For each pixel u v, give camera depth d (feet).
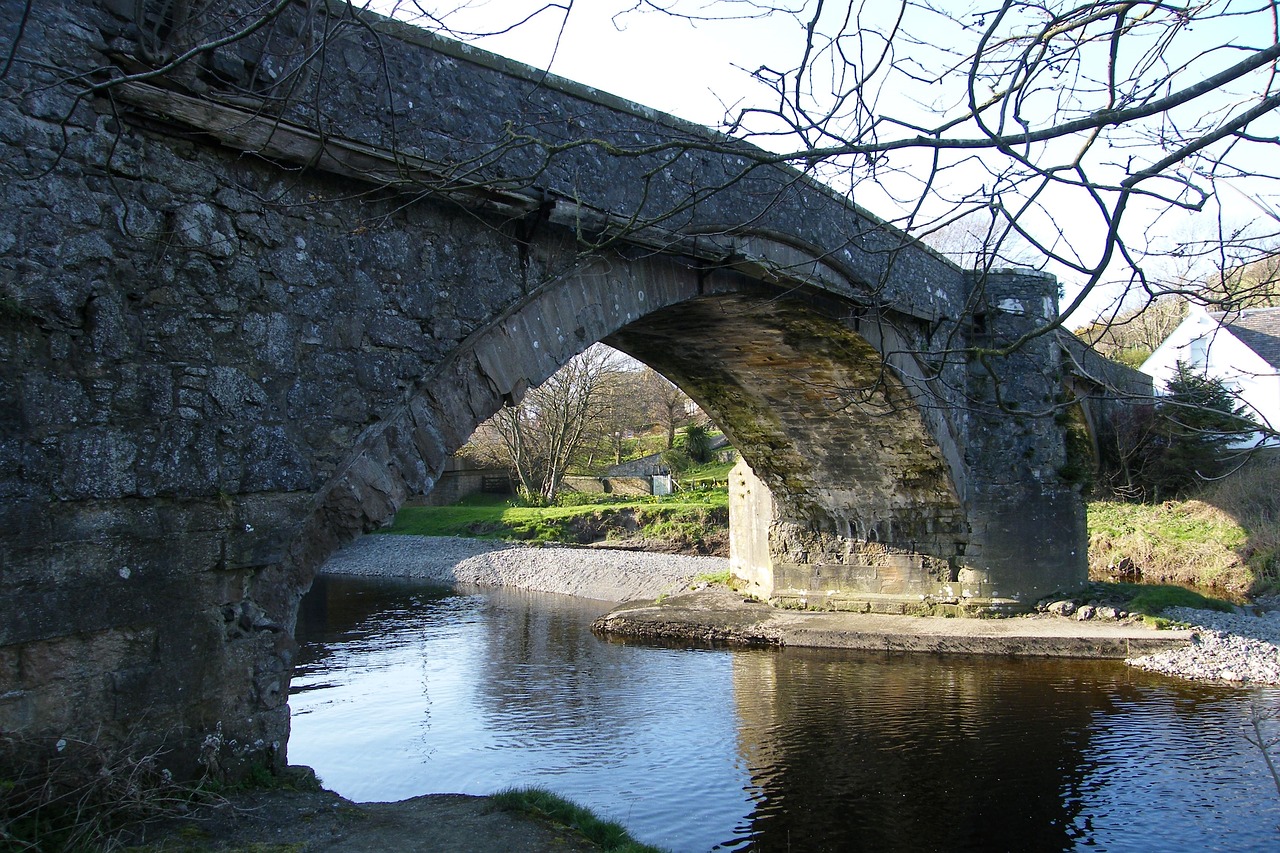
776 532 65.67
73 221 18.12
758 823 31.14
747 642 57.62
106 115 18.62
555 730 40.65
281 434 21.15
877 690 46.21
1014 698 44.14
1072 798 32.71
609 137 28.27
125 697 18.75
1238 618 56.80
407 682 49.06
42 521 17.56
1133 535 78.84
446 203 24.29
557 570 96.12
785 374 51.01
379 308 22.94
